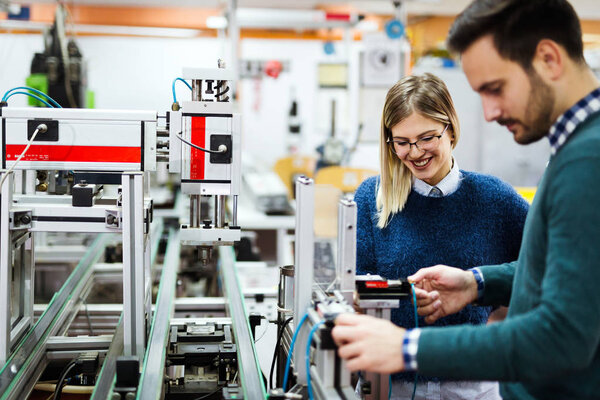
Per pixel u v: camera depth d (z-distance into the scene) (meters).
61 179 1.88
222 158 1.63
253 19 4.83
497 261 1.72
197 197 1.68
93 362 1.56
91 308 2.33
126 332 1.53
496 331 0.92
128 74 7.14
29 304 1.79
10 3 5.17
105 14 6.44
